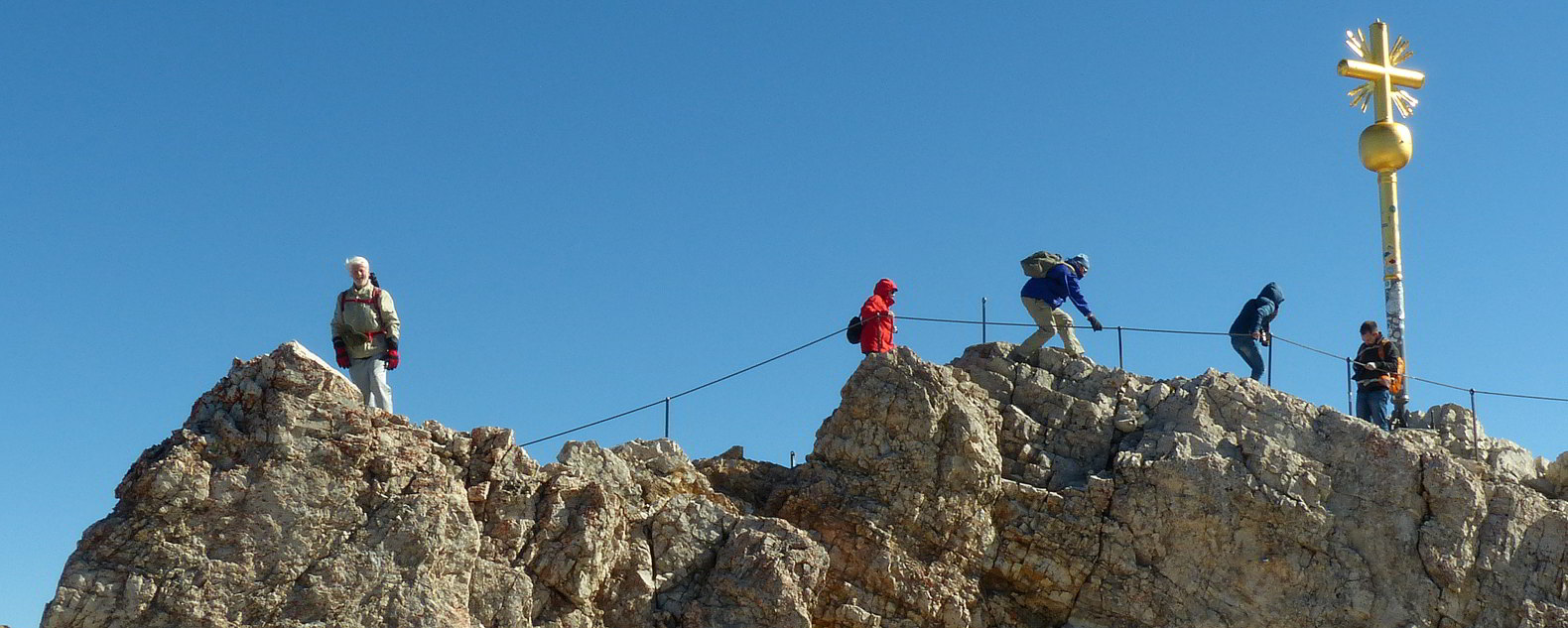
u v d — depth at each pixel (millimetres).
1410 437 27891
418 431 23312
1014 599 26344
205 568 21375
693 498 25078
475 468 23656
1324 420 27312
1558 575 26438
